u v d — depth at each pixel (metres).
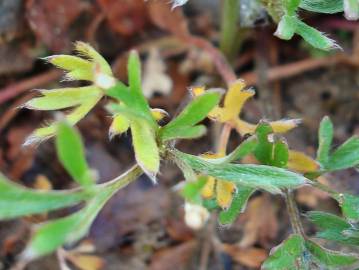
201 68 0.23
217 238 0.20
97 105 0.22
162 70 0.23
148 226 0.21
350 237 0.14
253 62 0.23
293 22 0.13
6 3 0.22
